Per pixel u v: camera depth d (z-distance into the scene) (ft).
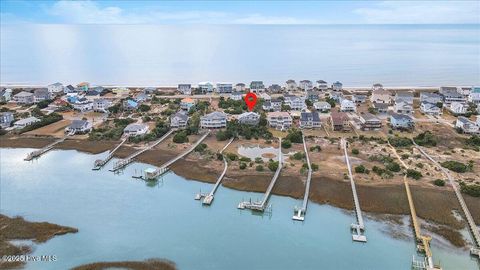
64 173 296.10
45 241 203.82
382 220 222.48
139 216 230.27
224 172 286.66
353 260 187.32
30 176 289.74
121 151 338.54
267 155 319.06
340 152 321.73
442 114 448.24
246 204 237.86
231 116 440.45
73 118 445.37
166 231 213.25
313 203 244.01
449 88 540.93
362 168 275.80
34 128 400.67
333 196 248.11
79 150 346.13
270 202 247.09
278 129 394.32
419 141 340.59
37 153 332.19
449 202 234.38
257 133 371.56
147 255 191.42
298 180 269.44
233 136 366.02
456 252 192.44
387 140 349.82
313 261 186.60
